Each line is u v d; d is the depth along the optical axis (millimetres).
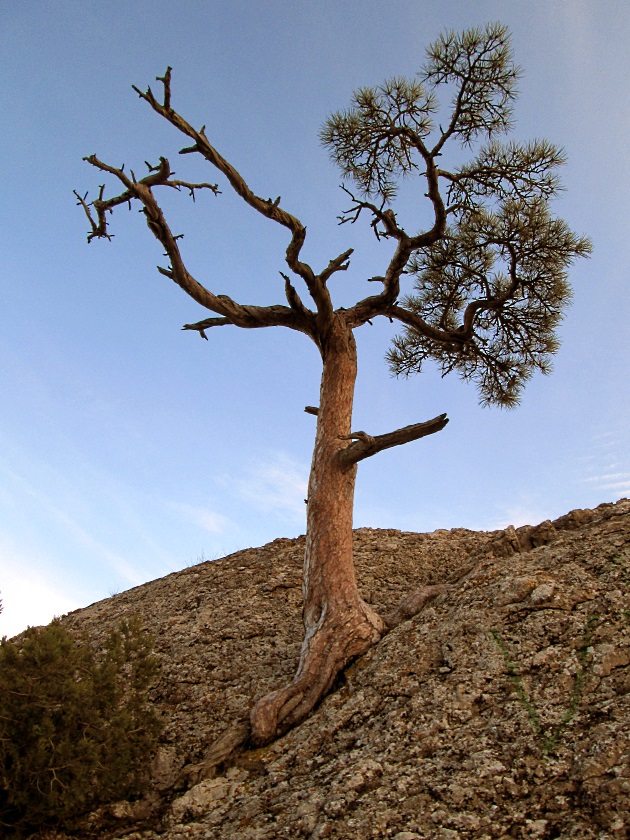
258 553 14875
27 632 7020
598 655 6973
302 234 9883
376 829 5430
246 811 6336
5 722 6465
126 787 7113
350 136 12047
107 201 9109
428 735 6617
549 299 13398
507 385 14656
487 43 11016
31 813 6465
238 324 11047
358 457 9797
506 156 12102
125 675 9656
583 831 4828
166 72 8750
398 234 11469
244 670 9570
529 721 6363
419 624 8930
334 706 7906
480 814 5348
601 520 10695
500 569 9523
